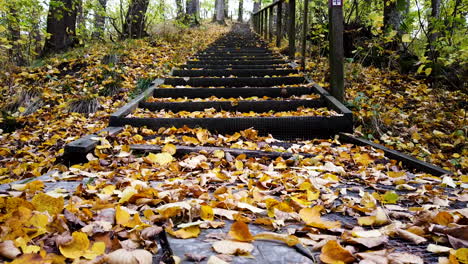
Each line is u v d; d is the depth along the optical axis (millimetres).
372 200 1397
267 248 930
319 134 3209
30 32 6668
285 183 1705
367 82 5055
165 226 1058
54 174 1880
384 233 1076
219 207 1290
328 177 1888
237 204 1289
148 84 4723
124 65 5906
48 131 3580
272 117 3219
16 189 1493
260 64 6586
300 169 2090
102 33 9141
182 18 13320
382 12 7312
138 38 9406
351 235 1026
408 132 3535
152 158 2279
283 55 7418
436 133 3488
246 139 3004
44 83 5176
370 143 2824
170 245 931
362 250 948
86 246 864
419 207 1374
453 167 2822
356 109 3768
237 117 3234
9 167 2543
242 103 3850
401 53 5879
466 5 5434
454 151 3324
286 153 2453
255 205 1375
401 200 1534
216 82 4961
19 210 1014
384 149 2672
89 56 6215
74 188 1576
